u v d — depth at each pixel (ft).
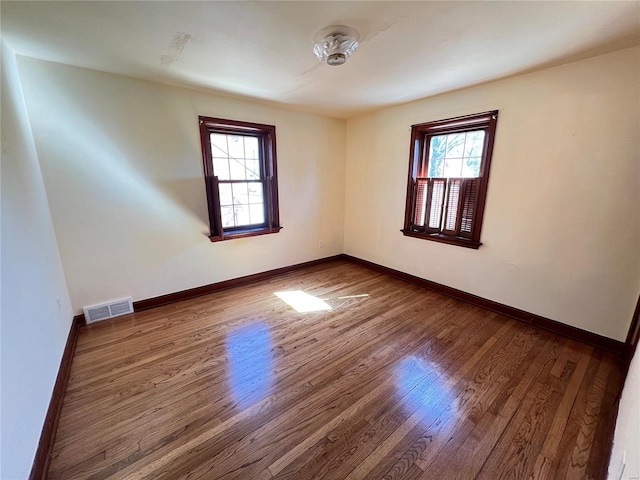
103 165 8.23
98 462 4.42
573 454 4.58
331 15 5.02
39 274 5.64
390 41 5.98
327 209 14.29
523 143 8.13
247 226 11.85
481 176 9.20
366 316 9.18
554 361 6.89
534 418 5.27
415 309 9.66
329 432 4.98
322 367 6.70
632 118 6.41
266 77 8.20
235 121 10.48
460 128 9.78
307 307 9.83
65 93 7.44
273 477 4.22
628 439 3.49
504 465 4.42
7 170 4.78
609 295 7.15
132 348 7.41
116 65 7.39
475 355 7.14
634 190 6.57
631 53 6.26
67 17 5.08
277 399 5.73
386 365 6.77
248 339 7.86
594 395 5.80
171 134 9.25
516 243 8.68
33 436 4.20
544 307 8.33
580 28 5.46
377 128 12.50
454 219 10.28
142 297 9.51
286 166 12.35
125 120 8.39
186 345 7.56
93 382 6.16
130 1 4.60
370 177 13.24
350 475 4.26
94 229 8.35
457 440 4.83
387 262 13.07
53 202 7.61
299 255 13.70
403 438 4.87
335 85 8.84
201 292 10.80
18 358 4.07
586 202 7.26
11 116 5.52
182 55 6.71
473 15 5.03
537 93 7.70
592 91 6.85
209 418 5.25
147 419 5.22
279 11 4.92
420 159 11.23
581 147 7.17
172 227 9.77
